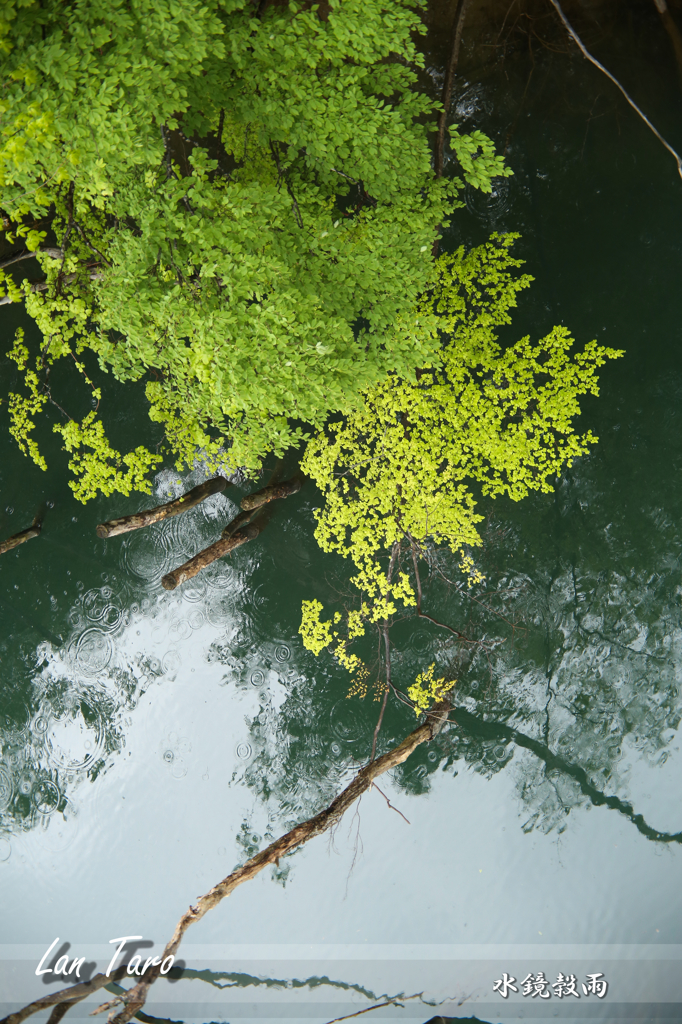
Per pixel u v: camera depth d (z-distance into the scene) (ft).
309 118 21.52
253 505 35.73
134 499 41.45
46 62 16.62
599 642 35.65
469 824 35.91
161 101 19.16
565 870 34.55
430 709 33.81
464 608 37.11
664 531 35.27
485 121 38.45
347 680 37.93
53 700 41.55
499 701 36.37
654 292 36.22
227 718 39.34
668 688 34.58
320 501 38.88
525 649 36.40
